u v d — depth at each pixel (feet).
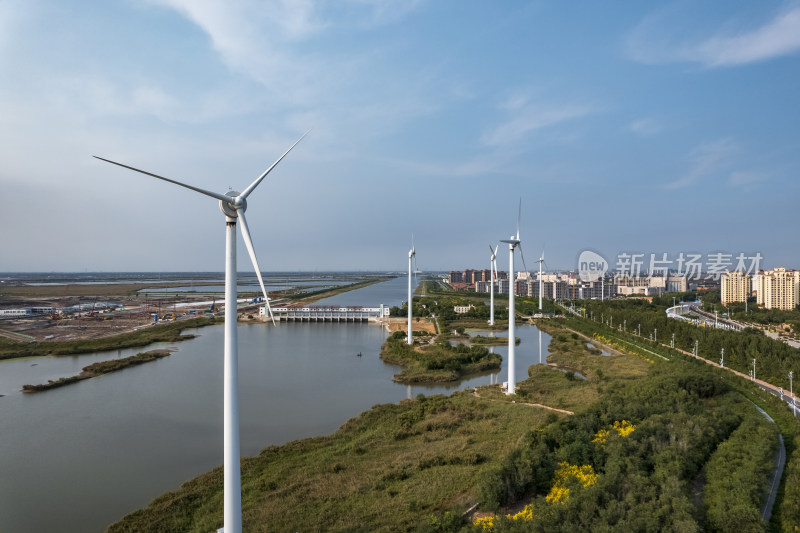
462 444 257.96
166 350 613.11
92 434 307.37
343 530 175.63
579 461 208.03
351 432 296.51
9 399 388.37
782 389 367.86
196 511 201.67
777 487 193.36
